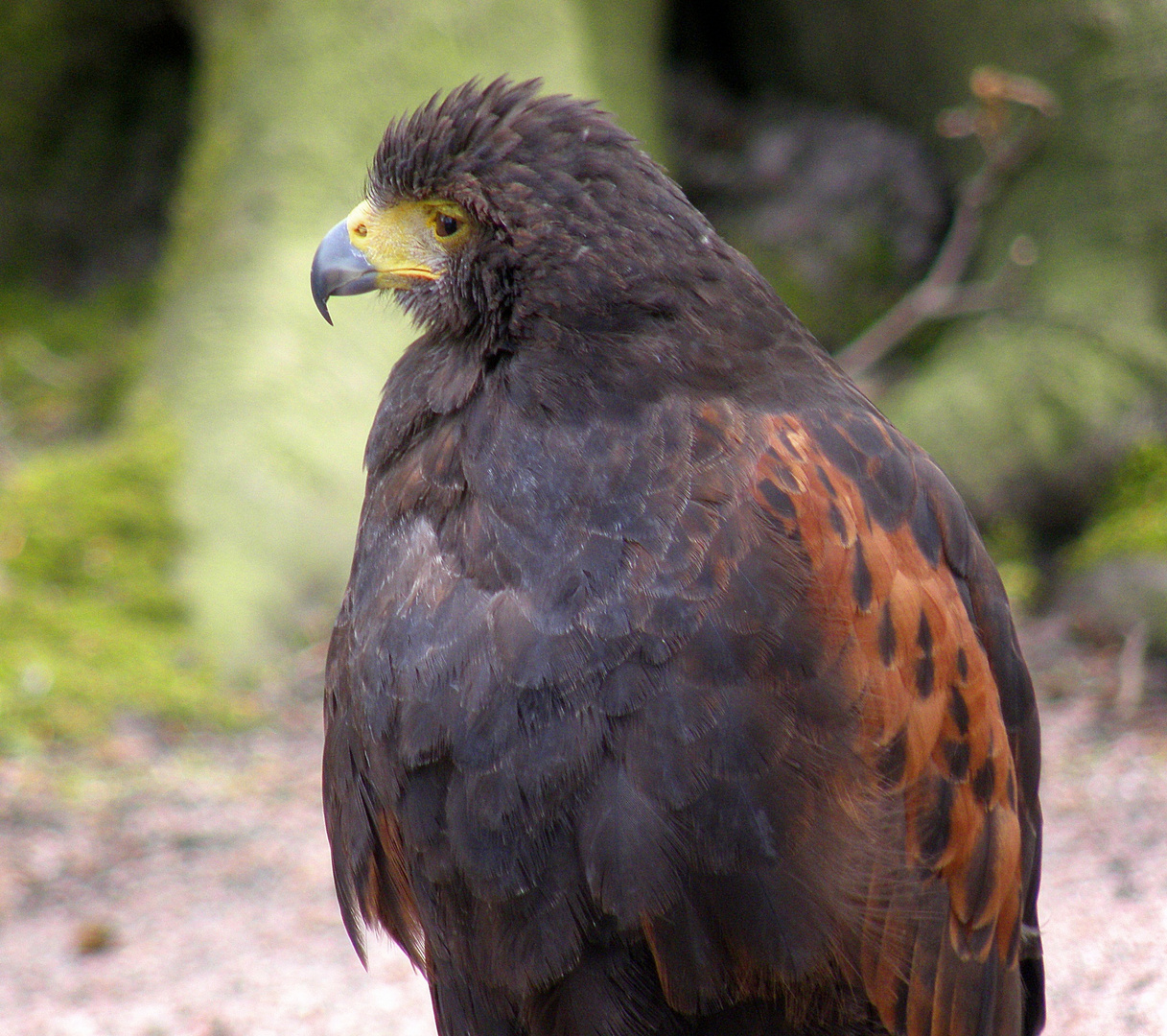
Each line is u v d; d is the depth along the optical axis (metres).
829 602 5.34
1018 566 13.85
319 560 13.88
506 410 5.68
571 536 5.44
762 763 5.25
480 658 5.43
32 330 17.25
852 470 5.64
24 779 11.78
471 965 5.79
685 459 5.46
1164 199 14.34
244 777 11.98
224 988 9.23
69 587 13.52
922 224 16.84
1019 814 6.11
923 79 16.55
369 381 14.50
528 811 5.38
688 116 18.19
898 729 5.41
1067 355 14.32
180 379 14.65
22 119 17.86
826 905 5.32
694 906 5.33
